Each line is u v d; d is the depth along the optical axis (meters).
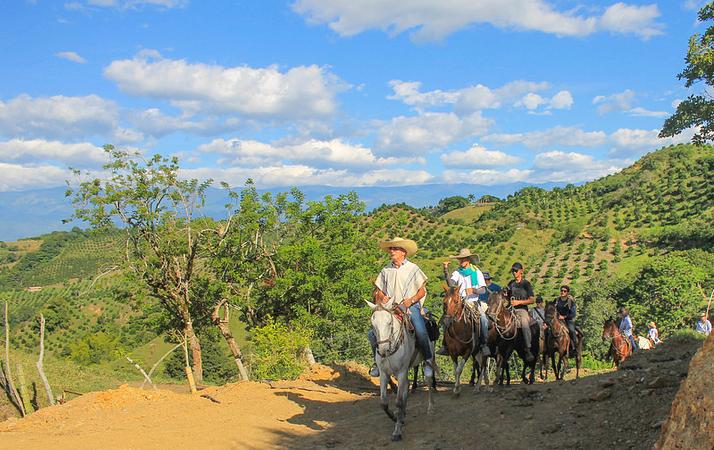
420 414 9.73
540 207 158.12
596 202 152.50
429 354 8.83
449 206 197.00
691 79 11.45
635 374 9.30
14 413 15.95
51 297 137.75
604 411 8.07
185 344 14.07
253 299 31.31
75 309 125.81
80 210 26.95
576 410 8.47
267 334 16.41
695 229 100.94
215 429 9.14
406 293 8.55
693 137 11.91
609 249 111.12
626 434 7.01
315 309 30.97
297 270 30.39
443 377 29.17
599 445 6.93
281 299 30.11
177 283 30.06
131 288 30.20
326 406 11.42
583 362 33.69
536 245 125.75
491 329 11.27
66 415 10.49
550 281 98.44
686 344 13.00
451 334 10.43
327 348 30.78
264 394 12.22
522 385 11.95
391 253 8.74
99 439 8.52
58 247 188.88
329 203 31.86
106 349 71.50
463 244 128.88
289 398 11.95
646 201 135.62
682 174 143.25
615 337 16.75
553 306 14.23
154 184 28.20
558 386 10.73
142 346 76.94
